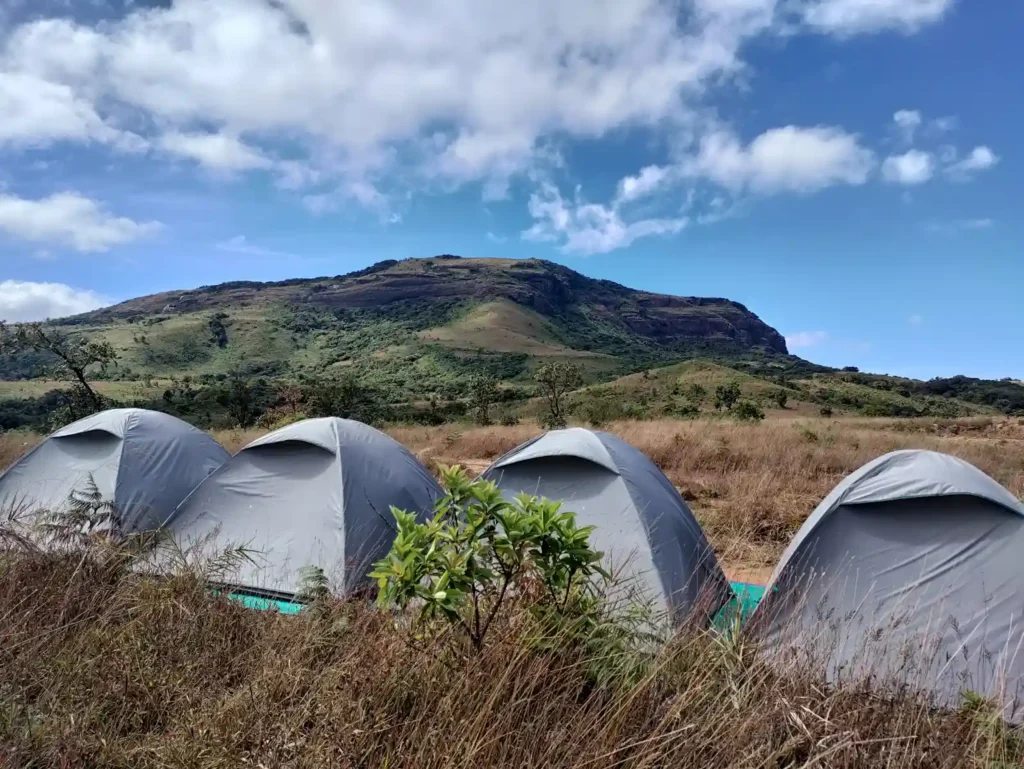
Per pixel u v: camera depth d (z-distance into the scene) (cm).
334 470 582
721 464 1259
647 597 428
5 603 370
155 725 299
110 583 425
